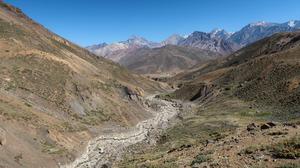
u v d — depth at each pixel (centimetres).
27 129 3644
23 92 4988
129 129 5803
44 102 5062
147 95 13225
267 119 5131
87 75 7488
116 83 8075
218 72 16400
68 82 6197
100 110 5991
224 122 5297
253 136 2472
